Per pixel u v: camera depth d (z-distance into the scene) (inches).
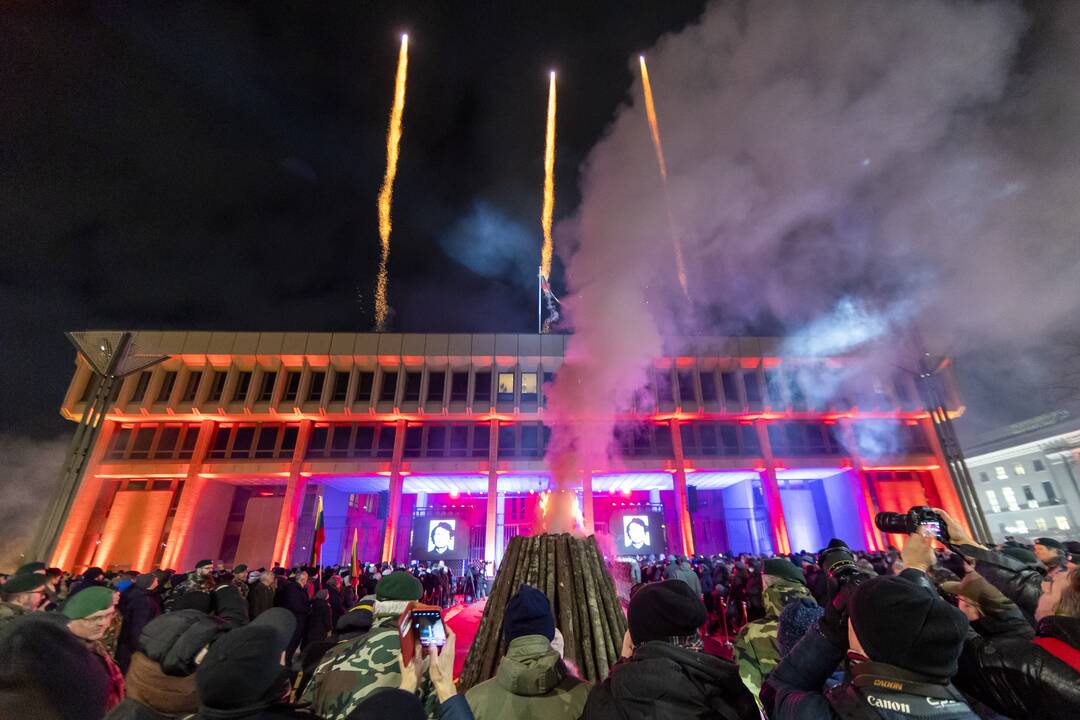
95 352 902.4
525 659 85.0
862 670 66.3
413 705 62.6
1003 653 71.3
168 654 93.0
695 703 66.9
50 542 753.6
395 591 119.6
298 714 70.3
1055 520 1918.1
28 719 78.2
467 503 1504.7
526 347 1390.3
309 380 1348.4
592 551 171.5
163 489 1274.6
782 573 128.0
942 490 1354.6
